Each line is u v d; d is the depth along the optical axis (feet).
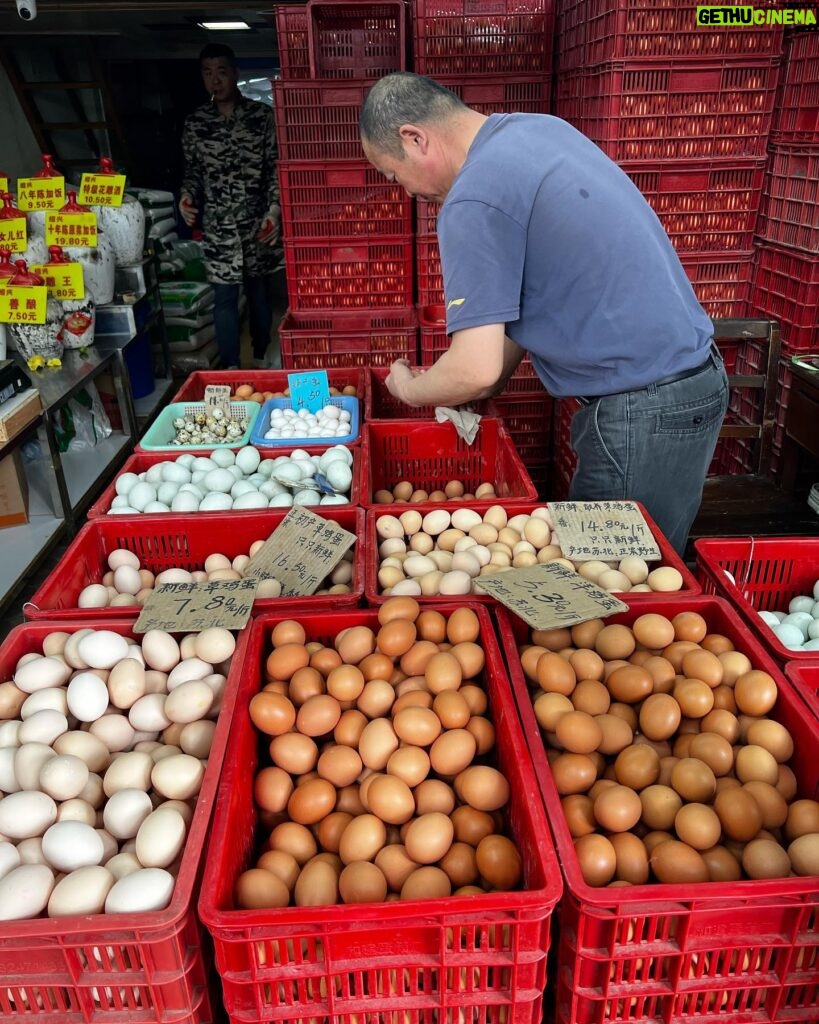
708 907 3.14
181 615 4.97
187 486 7.32
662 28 8.47
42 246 11.71
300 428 8.61
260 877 3.54
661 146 9.06
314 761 4.28
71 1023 3.25
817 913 3.24
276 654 4.64
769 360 9.16
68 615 5.24
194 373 10.07
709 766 4.09
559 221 5.38
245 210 15.96
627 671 4.52
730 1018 3.41
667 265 5.82
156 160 21.57
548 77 10.05
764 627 4.87
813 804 3.89
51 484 10.18
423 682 4.55
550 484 11.66
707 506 8.32
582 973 3.29
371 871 3.62
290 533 6.18
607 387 5.93
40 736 4.25
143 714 4.47
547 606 4.78
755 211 9.48
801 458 10.64
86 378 11.14
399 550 6.41
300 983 3.24
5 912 3.30
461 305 5.35
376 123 5.56
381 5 10.16
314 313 10.91
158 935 3.06
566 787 3.96
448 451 8.41
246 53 19.79
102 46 18.29
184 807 3.91
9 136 18.45
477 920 3.07
